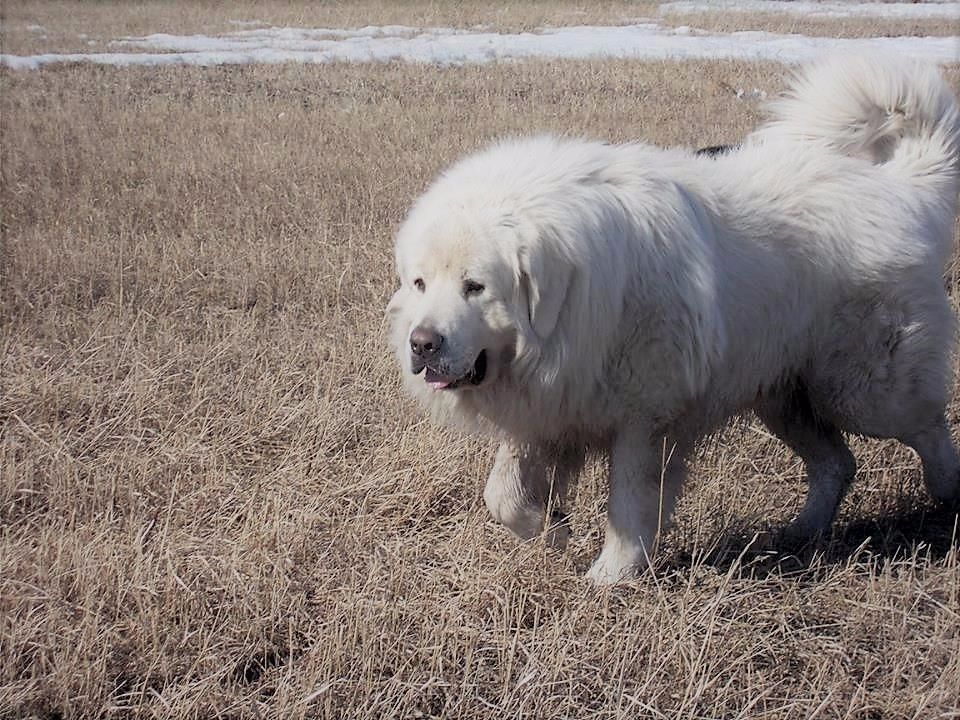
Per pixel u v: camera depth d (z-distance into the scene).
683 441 3.22
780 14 17.91
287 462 3.62
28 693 2.79
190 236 5.43
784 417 3.52
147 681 2.85
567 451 3.29
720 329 3.11
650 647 2.92
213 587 3.07
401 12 17.80
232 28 15.78
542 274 2.97
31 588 3.04
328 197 6.11
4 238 5.41
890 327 3.33
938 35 14.91
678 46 13.68
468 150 7.11
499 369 3.06
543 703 2.81
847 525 3.56
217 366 4.14
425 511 3.46
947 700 2.81
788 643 3.00
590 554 3.36
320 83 10.34
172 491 3.37
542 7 18.81
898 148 3.51
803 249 3.28
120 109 8.93
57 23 15.65
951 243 3.51
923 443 3.47
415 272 3.04
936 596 3.16
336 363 4.11
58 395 3.88
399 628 2.99
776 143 3.49
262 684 2.88
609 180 3.10
